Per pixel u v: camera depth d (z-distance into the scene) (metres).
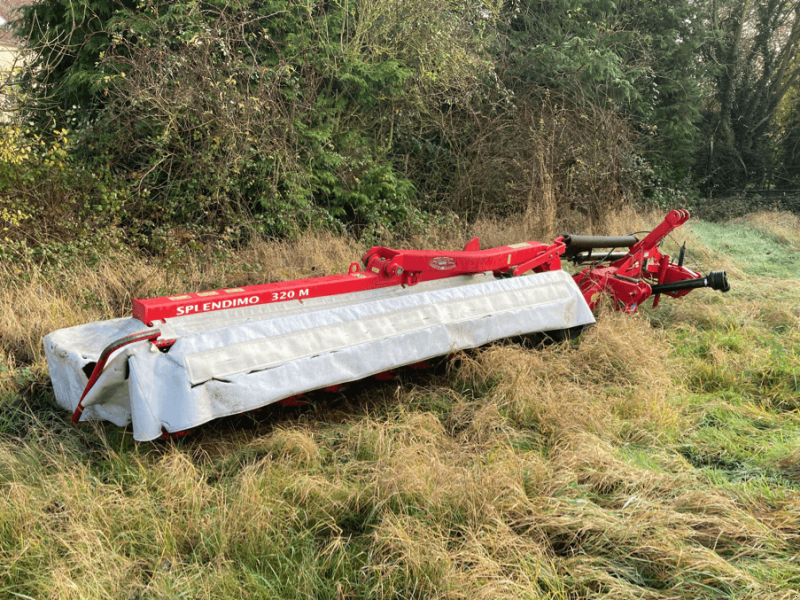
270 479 2.86
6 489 2.80
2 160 5.55
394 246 8.12
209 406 2.91
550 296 4.55
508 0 13.07
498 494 2.77
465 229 9.20
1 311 4.70
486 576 2.30
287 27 8.19
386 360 3.54
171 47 7.10
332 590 2.29
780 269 8.20
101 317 4.95
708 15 15.80
